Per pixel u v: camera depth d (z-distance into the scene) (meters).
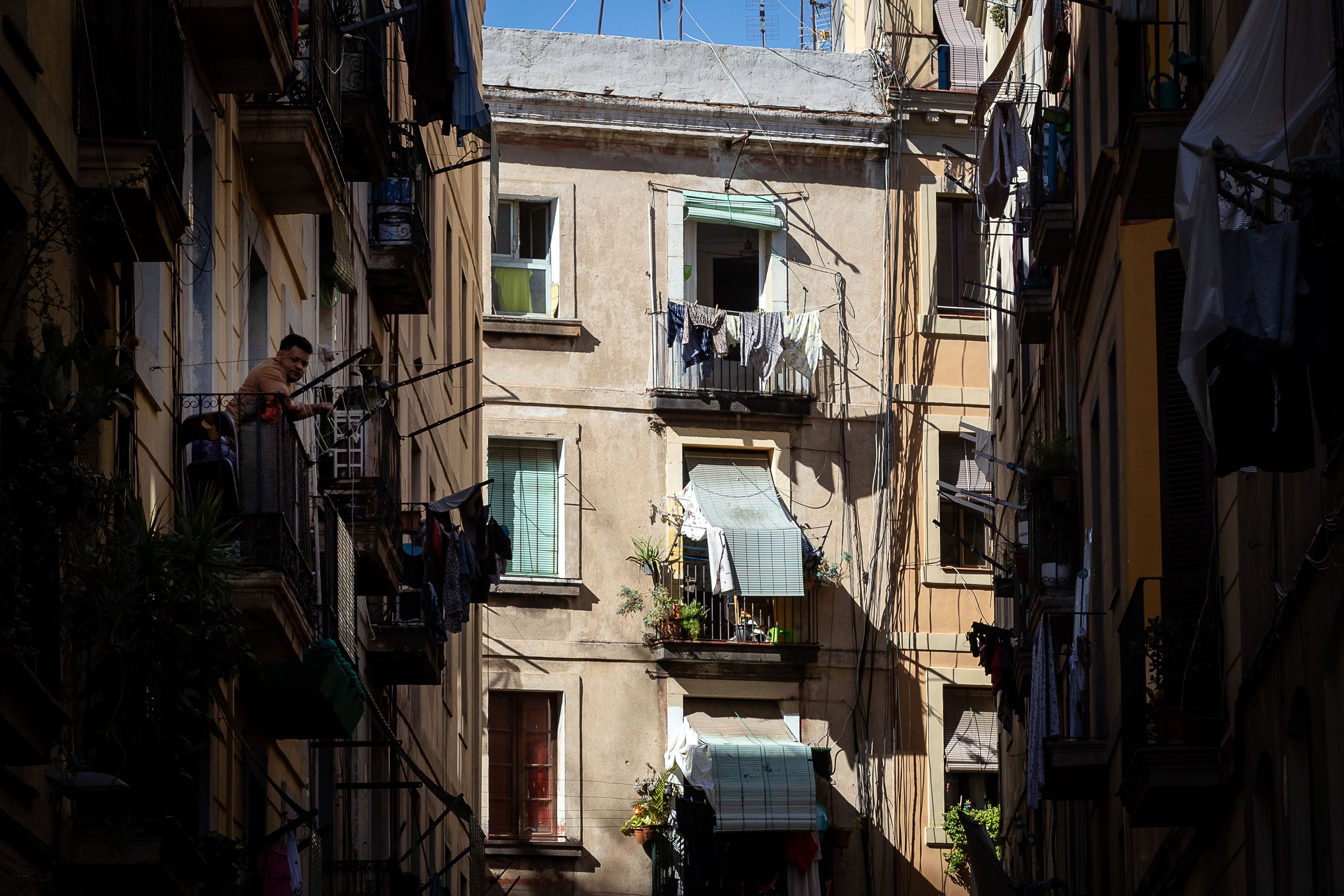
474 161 25.66
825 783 35.94
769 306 37.97
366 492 19.22
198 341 14.87
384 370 24.66
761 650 35.94
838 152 38.47
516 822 35.28
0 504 9.35
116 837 10.92
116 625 10.70
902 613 36.88
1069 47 24.62
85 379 10.29
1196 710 16.41
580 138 37.75
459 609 23.20
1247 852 15.04
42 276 10.73
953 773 36.59
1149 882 19.38
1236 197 11.76
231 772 14.93
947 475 37.59
